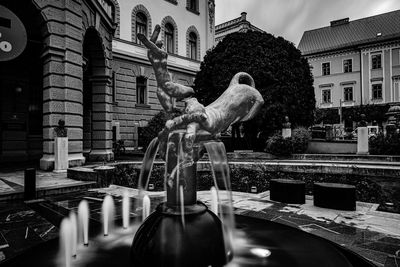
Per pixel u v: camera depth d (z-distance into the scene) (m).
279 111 15.77
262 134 18.11
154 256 1.82
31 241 3.87
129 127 20.77
